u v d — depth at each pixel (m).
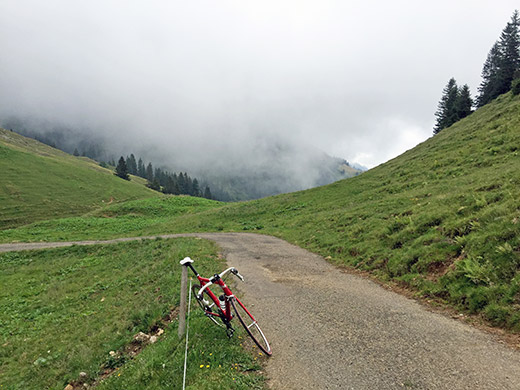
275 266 13.98
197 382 4.88
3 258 26.06
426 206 15.30
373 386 4.65
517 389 4.27
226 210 46.00
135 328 8.89
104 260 23.73
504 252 7.62
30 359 9.18
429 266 9.44
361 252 13.50
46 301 15.30
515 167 16.52
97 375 7.00
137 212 57.97
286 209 38.59
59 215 69.06
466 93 63.09
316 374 5.08
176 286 11.67
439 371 4.86
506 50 60.66
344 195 35.28
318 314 7.71
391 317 7.14
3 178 75.69
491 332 5.93
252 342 6.32
